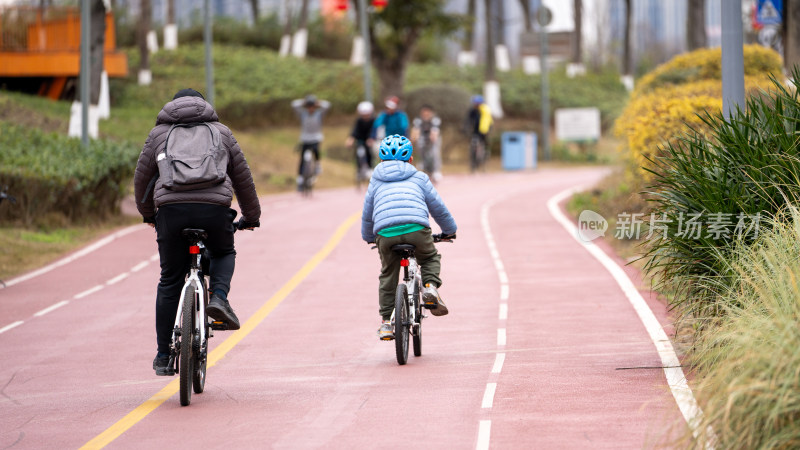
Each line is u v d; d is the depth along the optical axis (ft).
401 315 107.76
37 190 236.43
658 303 138.82
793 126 103.91
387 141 112.57
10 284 178.81
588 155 558.56
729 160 102.99
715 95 196.24
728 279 96.63
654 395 91.04
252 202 96.73
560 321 131.95
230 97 532.73
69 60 434.30
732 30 123.24
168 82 554.46
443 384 99.50
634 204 182.09
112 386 105.40
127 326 140.36
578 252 192.65
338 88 593.42
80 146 262.67
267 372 109.09
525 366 106.73
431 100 534.78
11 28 436.76
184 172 89.92
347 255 198.29
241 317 143.02
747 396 65.72
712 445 66.49
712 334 88.58
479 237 220.43
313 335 129.08
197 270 94.32
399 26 533.55
